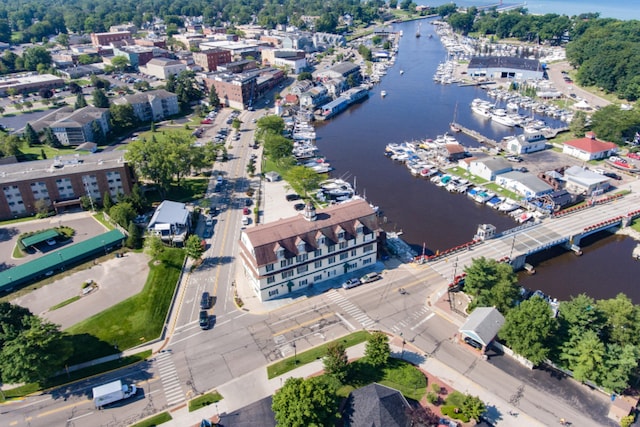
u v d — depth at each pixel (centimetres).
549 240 13900
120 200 15612
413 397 8619
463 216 16175
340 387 8756
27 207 15812
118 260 13125
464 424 8019
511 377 9125
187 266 12975
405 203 17162
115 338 10225
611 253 14175
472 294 11025
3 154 19712
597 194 17050
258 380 9144
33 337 8669
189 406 8581
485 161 18975
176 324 10750
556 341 9331
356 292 11825
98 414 8488
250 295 11700
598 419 8225
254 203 16775
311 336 10306
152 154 16550
